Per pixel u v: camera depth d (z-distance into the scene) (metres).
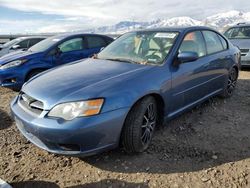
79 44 8.06
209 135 4.22
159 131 4.33
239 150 3.76
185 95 4.28
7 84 6.88
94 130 3.07
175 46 4.22
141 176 3.23
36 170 3.38
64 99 3.13
